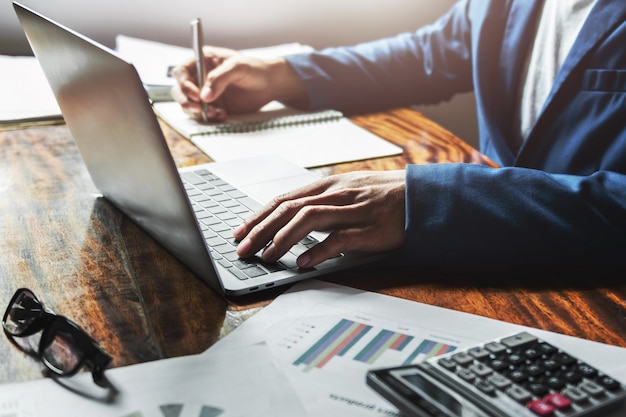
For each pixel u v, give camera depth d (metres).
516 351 0.55
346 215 0.75
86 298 0.69
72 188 0.98
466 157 1.08
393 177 0.81
